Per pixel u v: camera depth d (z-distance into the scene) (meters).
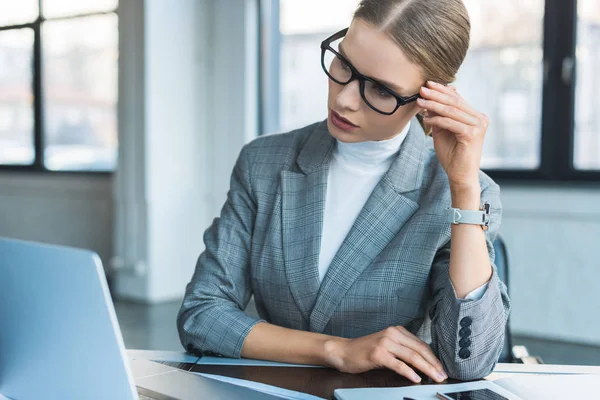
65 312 0.77
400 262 1.16
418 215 1.18
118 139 4.69
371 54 1.00
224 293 1.25
